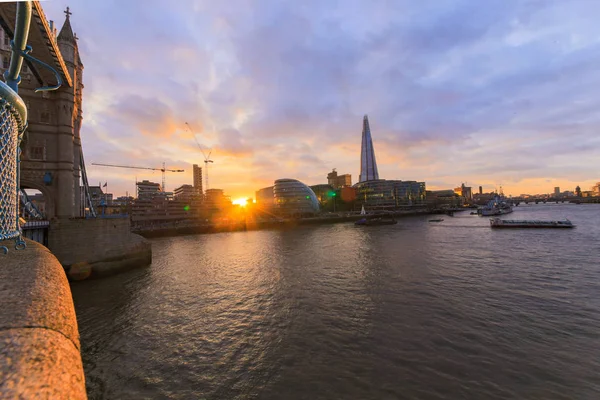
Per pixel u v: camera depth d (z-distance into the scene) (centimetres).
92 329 1912
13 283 254
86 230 3112
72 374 150
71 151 3631
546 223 7369
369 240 6250
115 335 1822
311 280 2989
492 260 3656
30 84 3372
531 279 2744
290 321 1952
